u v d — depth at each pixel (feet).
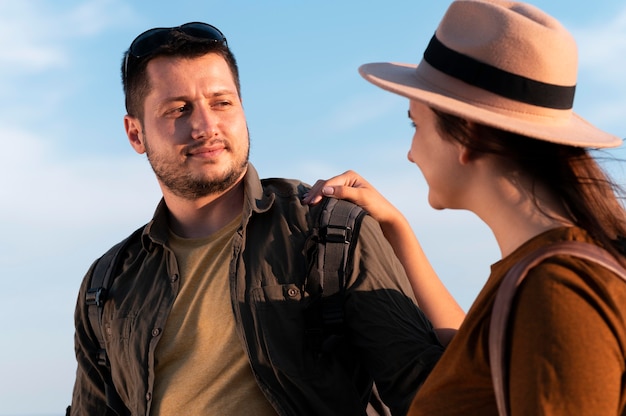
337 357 9.74
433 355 9.29
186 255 10.68
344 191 10.38
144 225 11.41
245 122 10.96
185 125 10.60
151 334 10.25
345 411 9.68
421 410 6.19
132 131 11.50
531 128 6.04
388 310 9.61
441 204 6.67
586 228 5.84
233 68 11.21
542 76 6.25
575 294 5.32
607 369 5.13
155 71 10.79
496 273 5.97
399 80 6.93
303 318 9.73
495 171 6.17
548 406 5.08
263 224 10.42
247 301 9.87
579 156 6.11
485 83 6.33
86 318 11.09
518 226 6.06
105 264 11.23
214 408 9.64
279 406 9.48
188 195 10.72
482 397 5.83
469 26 6.55
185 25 10.86
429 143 6.59
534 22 6.34
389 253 10.14
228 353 9.82
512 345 5.44
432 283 10.46
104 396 11.11
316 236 9.96
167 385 9.98
